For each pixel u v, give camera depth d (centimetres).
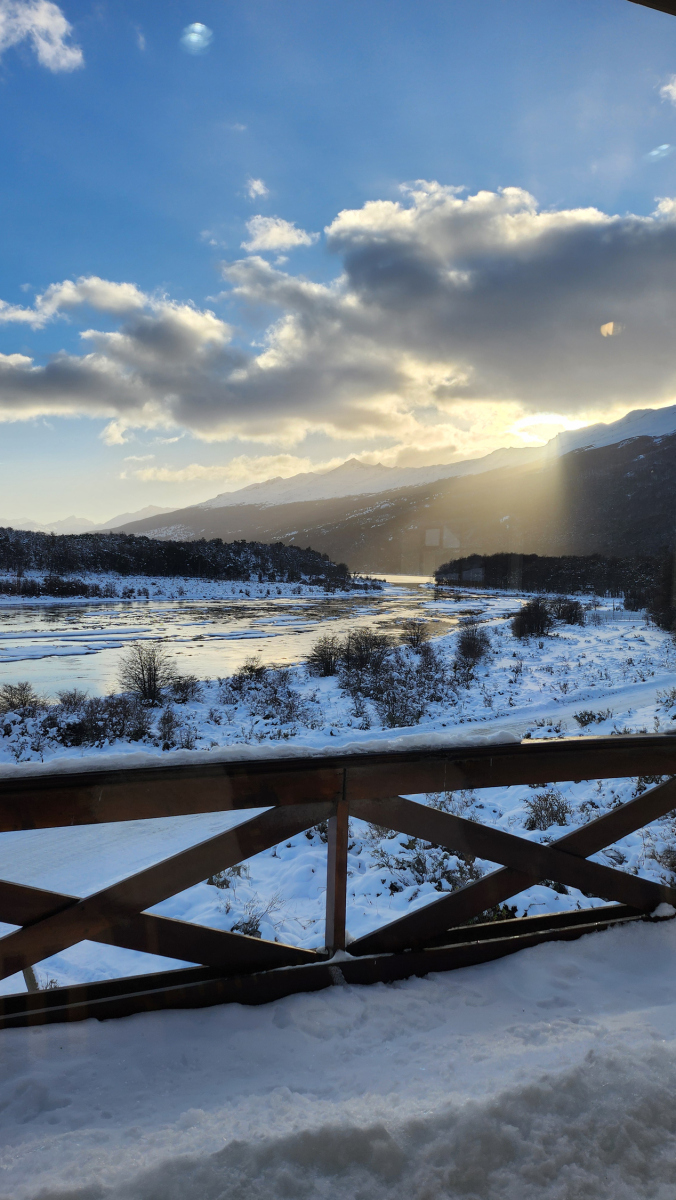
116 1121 151
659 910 261
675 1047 166
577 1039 180
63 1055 177
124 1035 187
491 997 212
